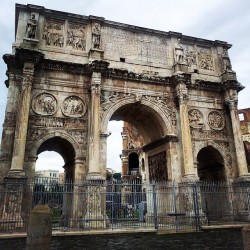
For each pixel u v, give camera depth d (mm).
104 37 27844
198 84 29406
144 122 30562
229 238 19578
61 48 26156
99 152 23922
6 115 23000
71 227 21969
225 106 30312
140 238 18688
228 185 26047
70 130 24406
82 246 16906
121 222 25359
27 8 25969
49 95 24562
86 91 25734
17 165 20984
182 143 26641
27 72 23312
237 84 29906
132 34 29109
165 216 25219
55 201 22547
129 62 27938
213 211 28266
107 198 25703
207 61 31547
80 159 23953
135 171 52781
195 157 27516
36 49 24312
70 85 25375
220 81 30891
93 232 18688
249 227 7426
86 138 24609
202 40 31625
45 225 9492
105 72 26109
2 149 22250
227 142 29359
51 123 24000
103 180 22406
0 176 21688
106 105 25797
